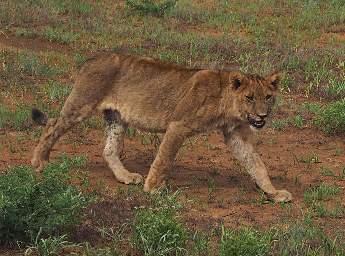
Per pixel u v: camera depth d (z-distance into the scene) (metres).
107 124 13.43
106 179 13.22
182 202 11.95
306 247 9.93
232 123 12.51
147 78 12.84
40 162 13.43
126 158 14.79
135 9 29.94
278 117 18.30
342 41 27.44
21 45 24.44
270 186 12.48
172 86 12.66
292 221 11.24
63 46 24.97
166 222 9.55
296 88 21.30
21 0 29.25
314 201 12.30
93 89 13.11
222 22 29.11
